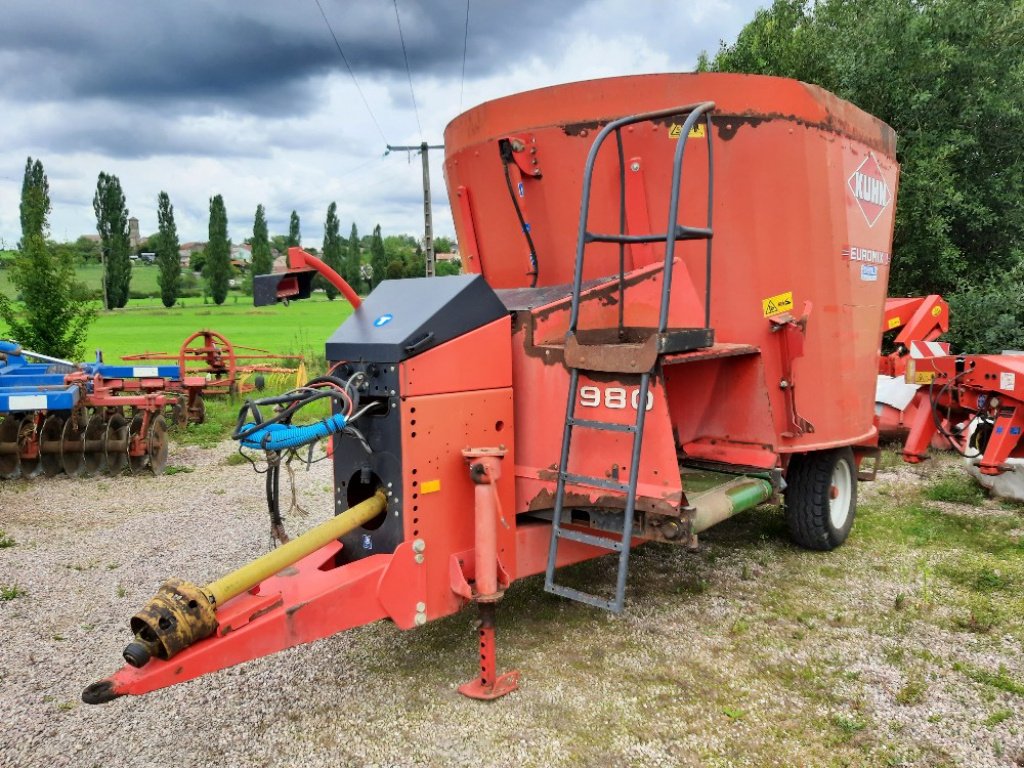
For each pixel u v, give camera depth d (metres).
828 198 4.83
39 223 14.34
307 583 3.18
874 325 5.56
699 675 3.69
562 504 3.58
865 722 3.27
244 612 2.89
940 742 3.12
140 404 8.42
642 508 3.41
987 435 6.75
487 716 3.32
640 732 3.19
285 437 3.08
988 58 12.38
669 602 4.59
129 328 39.06
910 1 13.01
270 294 3.70
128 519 6.64
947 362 6.45
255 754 3.07
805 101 4.61
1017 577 4.95
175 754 3.09
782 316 4.63
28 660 3.95
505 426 3.69
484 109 4.75
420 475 3.31
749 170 4.45
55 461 8.58
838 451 5.30
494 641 3.81
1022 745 3.10
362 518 3.34
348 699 3.49
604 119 4.36
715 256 4.46
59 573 5.24
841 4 14.69
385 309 3.60
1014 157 12.87
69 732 3.26
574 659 3.85
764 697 3.48
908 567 5.16
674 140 4.30
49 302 14.15
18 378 8.77
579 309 3.87
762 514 6.50
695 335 3.47
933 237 12.12
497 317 3.63
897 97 12.19
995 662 3.81
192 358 14.36
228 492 7.66
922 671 3.72
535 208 4.64
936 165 11.70
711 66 16.30
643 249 4.43
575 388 3.49
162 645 2.66
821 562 5.28
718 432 4.47
